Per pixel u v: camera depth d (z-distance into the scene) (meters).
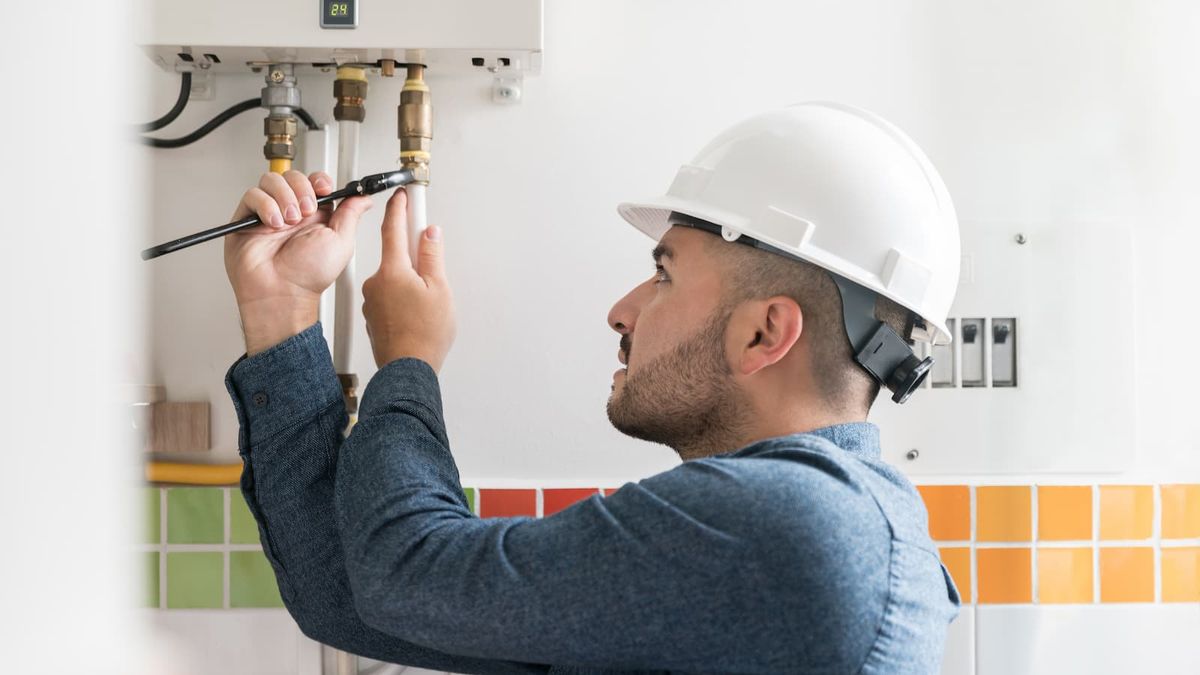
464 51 1.07
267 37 1.05
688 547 0.64
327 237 0.91
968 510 1.26
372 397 0.84
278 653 1.19
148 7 1.04
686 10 1.25
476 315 1.23
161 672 0.25
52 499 0.21
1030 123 1.28
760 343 0.79
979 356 1.28
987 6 1.27
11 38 0.19
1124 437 1.28
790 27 1.25
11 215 0.19
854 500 0.67
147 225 1.20
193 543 1.19
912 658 0.68
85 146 0.21
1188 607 1.28
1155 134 1.28
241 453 0.88
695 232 0.83
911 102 1.26
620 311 0.90
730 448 0.82
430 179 1.23
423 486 0.75
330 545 0.87
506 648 0.66
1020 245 1.27
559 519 0.68
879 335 0.80
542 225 1.24
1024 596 1.26
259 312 0.89
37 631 0.20
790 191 0.80
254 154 1.21
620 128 1.24
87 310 0.21
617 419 0.85
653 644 0.64
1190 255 1.28
